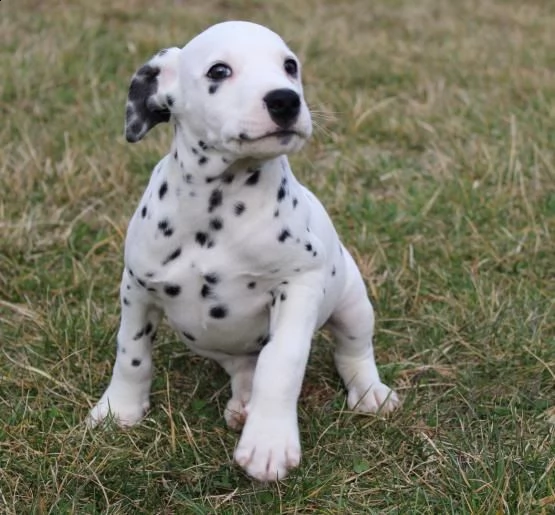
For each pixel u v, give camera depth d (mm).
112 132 1807
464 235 1520
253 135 1014
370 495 1092
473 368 1273
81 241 1507
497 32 2602
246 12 2709
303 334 1085
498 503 1053
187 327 1131
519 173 1647
